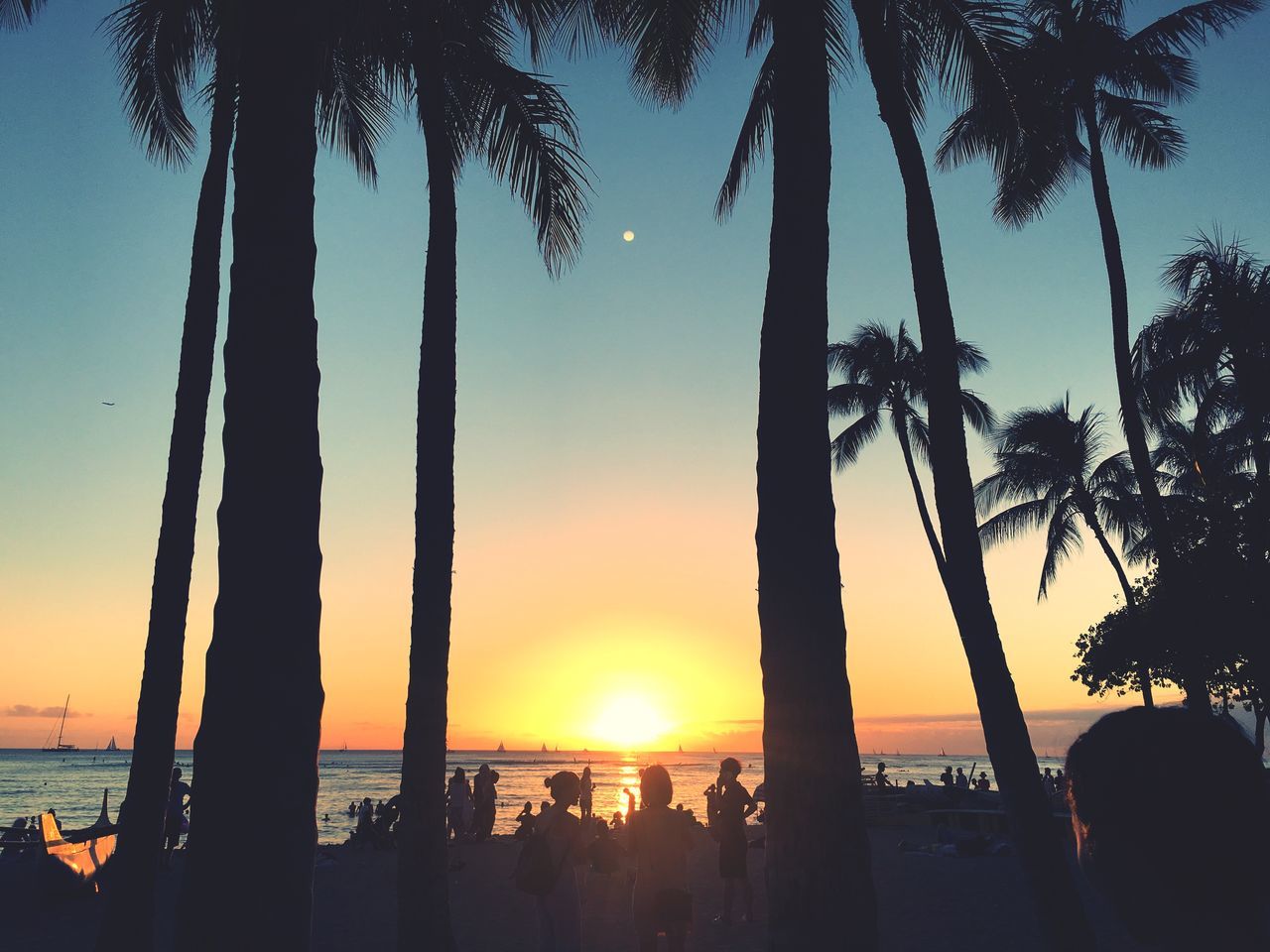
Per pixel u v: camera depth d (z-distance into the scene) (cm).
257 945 357
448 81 1212
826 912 474
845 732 508
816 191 604
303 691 388
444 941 839
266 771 372
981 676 885
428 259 1039
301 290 429
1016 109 1346
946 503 938
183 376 983
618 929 1127
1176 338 2220
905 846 2120
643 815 786
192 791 375
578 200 1223
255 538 395
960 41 1262
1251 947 106
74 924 1202
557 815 721
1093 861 119
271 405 411
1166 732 118
